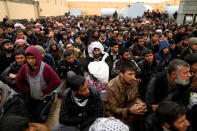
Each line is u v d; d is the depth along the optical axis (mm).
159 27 9305
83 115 1901
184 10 11648
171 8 17562
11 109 1506
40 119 2447
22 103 1645
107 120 1287
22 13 15820
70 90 1833
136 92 1980
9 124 949
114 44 3354
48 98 2549
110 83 1974
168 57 3484
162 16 16625
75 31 8594
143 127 1535
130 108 1757
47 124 2629
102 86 2650
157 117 1278
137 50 4211
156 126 1373
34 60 2111
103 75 2604
